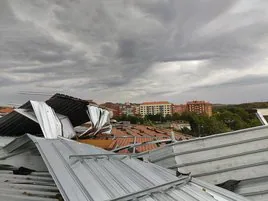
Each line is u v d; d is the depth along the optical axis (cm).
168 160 581
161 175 420
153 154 606
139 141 1183
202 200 352
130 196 306
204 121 4041
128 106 9000
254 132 562
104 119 1231
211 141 578
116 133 1691
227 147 568
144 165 469
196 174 559
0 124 713
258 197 524
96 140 984
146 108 10338
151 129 2200
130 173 395
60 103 877
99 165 400
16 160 490
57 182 309
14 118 696
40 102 713
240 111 5794
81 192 292
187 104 10306
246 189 532
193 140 586
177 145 590
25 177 443
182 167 569
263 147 552
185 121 5978
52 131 651
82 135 1047
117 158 473
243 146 561
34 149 493
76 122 1077
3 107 992
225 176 549
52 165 350
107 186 322
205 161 565
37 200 340
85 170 361
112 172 379
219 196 381
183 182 408
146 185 355
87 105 935
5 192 369
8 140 673
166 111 10356
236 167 551
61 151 418
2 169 491
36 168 479
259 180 538
